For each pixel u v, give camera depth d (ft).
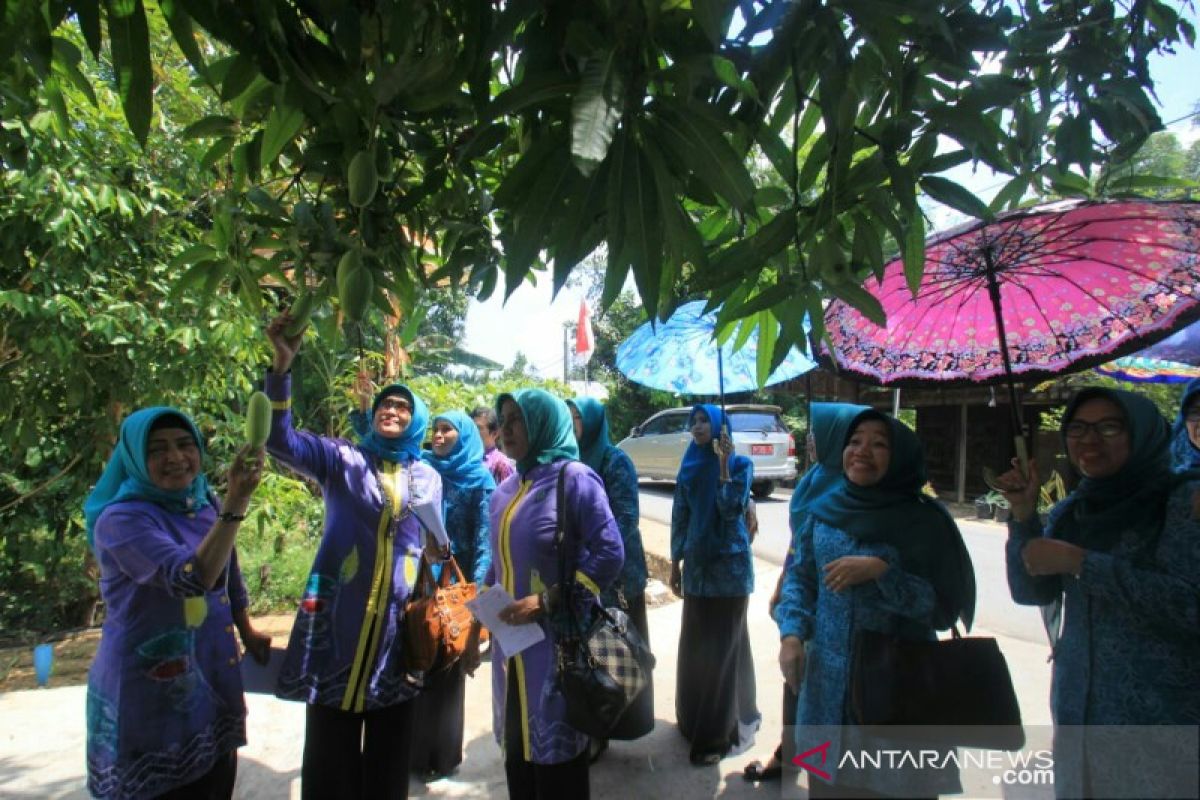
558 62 3.79
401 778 7.34
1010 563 5.56
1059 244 5.23
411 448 7.88
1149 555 4.89
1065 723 5.00
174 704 5.90
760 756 9.81
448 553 8.10
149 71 3.69
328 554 7.16
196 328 12.38
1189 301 5.36
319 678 6.89
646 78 3.41
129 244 12.07
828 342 5.79
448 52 4.17
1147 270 5.36
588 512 6.96
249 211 5.19
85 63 10.61
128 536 5.68
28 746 9.99
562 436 7.46
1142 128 5.18
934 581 5.70
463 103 4.57
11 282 11.61
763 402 52.85
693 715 10.00
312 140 5.07
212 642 6.35
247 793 8.94
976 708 5.04
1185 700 4.53
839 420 7.59
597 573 6.77
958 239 5.23
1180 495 4.81
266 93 4.70
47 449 13.57
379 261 4.99
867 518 5.90
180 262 5.29
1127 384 25.53
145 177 11.99
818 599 6.17
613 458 10.45
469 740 10.40
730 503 9.71
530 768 6.98
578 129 3.01
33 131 9.77
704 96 4.10
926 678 5.17
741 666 10.19
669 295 4.52
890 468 5.98
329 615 7.03
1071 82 5.21
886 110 4.79
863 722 5.24
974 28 4.08
